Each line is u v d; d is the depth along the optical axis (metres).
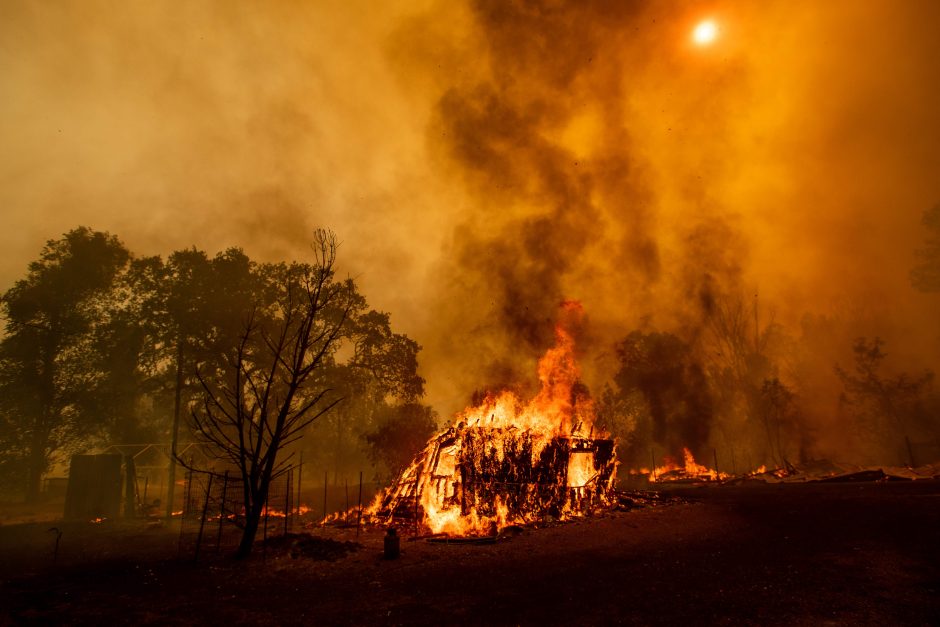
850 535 12.52
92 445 38.69
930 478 26.56
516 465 18.11
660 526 15.39
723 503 20.39
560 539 13.86
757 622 6.94
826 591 8.20
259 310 37.25
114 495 22.38
